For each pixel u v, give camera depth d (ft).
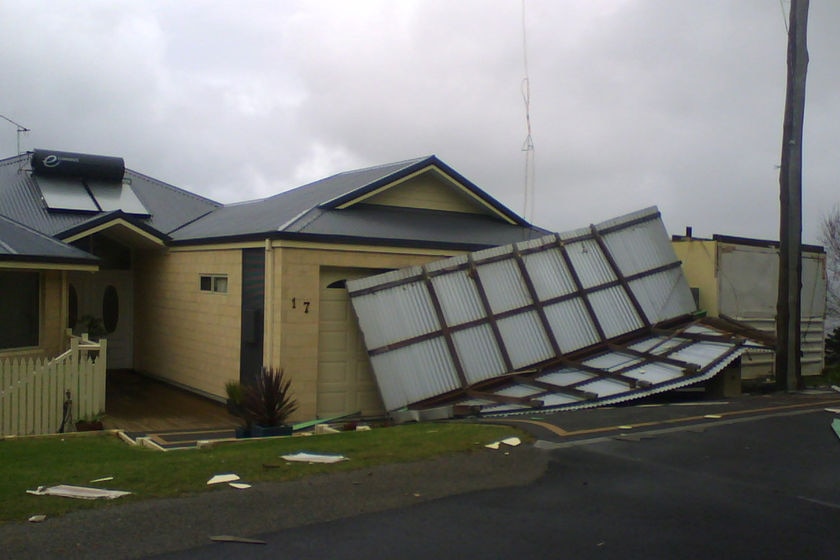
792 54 49.37
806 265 62.28
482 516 21.07
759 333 53.62
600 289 52.60
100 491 22.89
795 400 44.16
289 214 52.26
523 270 50.08
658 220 56.54
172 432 43.11
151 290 62.80
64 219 60.13
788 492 23.40
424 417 42.37
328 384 47.42
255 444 33.60
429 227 54.70
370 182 55.16
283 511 21.24
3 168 69.87
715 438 30.68
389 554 18.20
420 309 46.34
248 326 48.26
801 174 49.96
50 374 41.19
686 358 47.26
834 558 18.10
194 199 73.46
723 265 56.85
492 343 47.70
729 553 18.39
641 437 30.73
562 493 23.26
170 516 20.58
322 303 47.44
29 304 47.39
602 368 47.67
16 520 20.15
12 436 38.70
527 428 32.71
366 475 24.95
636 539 19.29
